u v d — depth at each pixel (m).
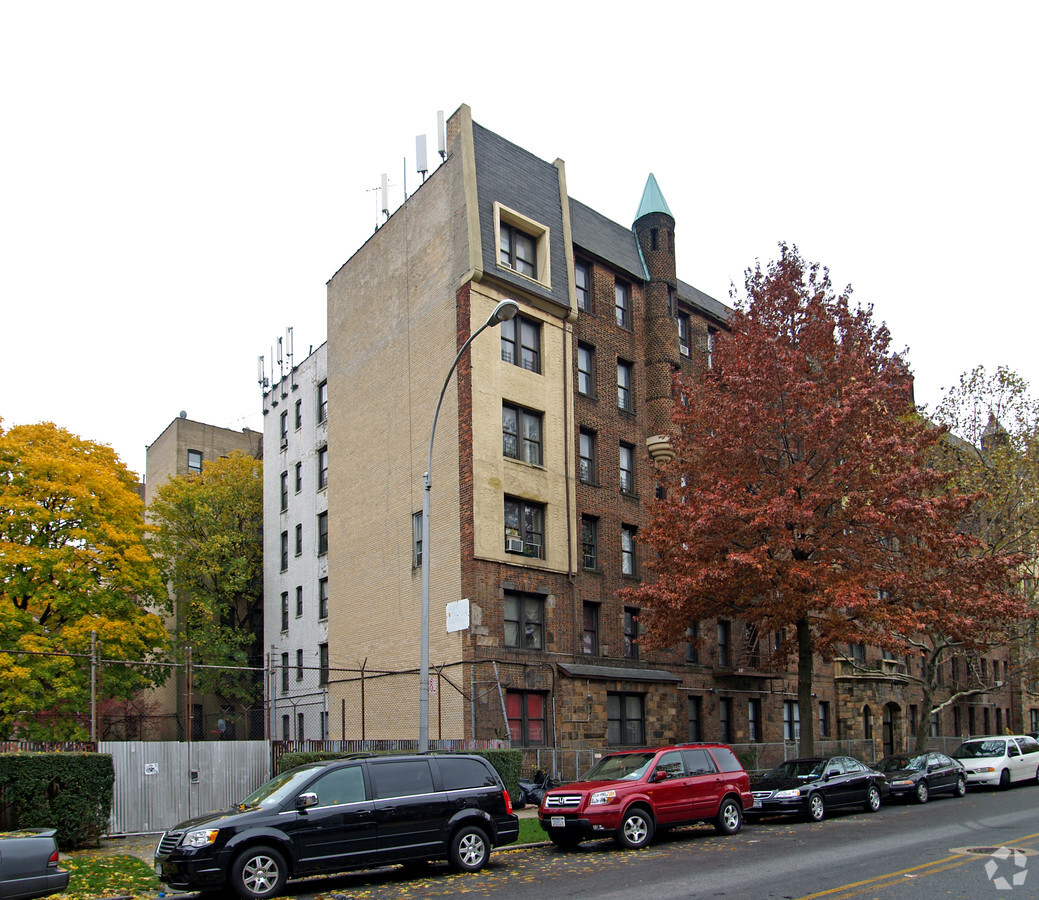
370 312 33.66
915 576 23.98
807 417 24.98
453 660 26.34
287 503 45.09
